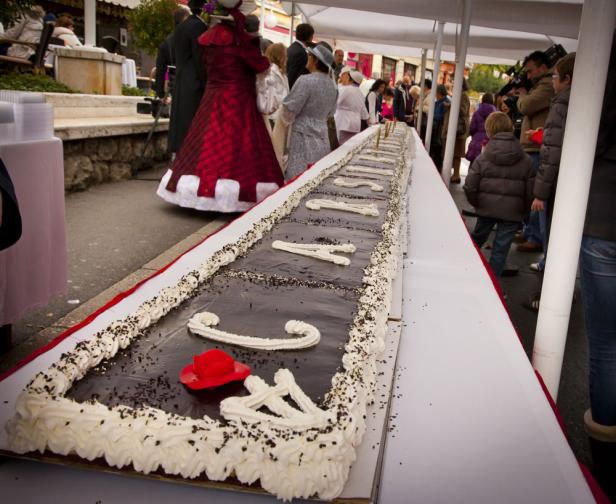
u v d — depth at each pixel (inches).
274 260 85.5
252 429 41.8
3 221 49.9
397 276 86.4
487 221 187.2
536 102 212.2
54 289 109.7
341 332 61.3
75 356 48.9
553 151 124.0
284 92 242.8
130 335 55.2
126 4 427.2
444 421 51.3
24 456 41.4
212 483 40.4
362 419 46.8
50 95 256.8
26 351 105.1
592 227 88.4
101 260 159.3
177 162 214.2
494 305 79.8
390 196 140.9
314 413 44.4
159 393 46.9
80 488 40.8
